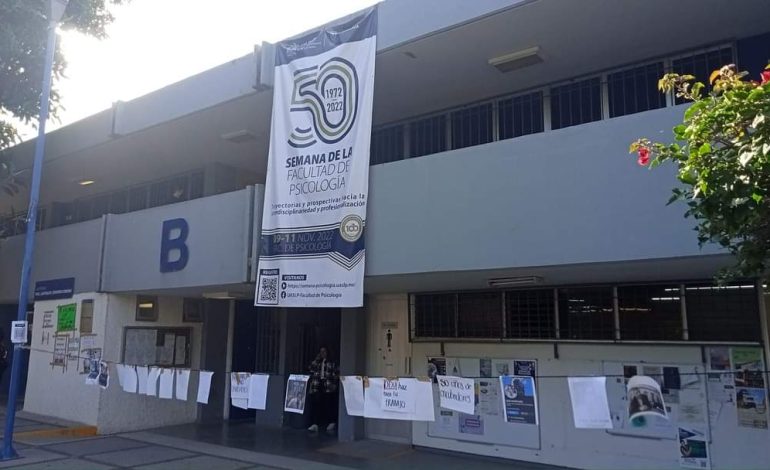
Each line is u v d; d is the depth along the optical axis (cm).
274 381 1305
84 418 1231
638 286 838
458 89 972
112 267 1221
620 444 831
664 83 457
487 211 718
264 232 920
